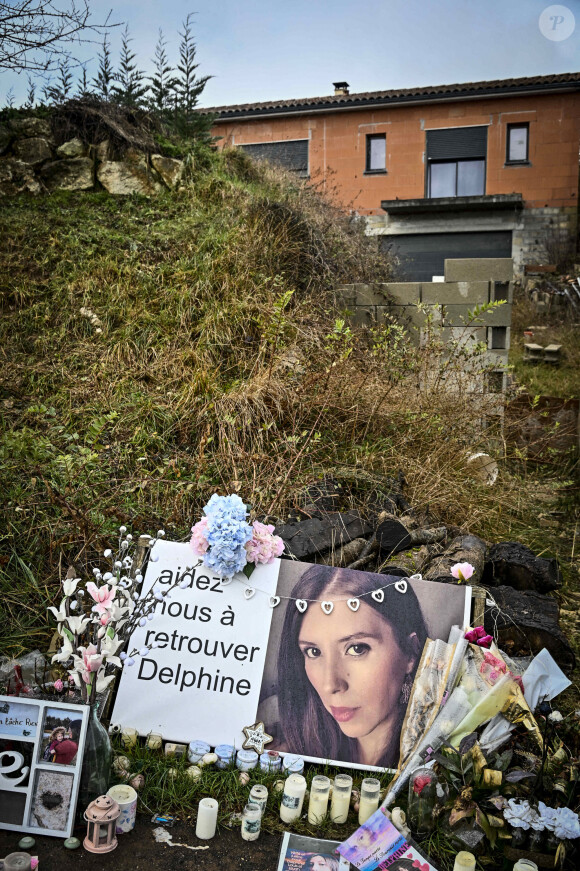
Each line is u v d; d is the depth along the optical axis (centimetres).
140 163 831
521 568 397
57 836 262
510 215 1850
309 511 426
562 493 621
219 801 286
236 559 325
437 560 393
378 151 1942
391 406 569
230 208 782
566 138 1827
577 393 888
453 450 553
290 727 310
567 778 280
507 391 678
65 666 299
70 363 581
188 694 316
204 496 435
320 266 738
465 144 1886
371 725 309
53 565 385
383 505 448
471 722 292
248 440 491
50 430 475
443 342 677
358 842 261
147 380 568
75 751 266
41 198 796
